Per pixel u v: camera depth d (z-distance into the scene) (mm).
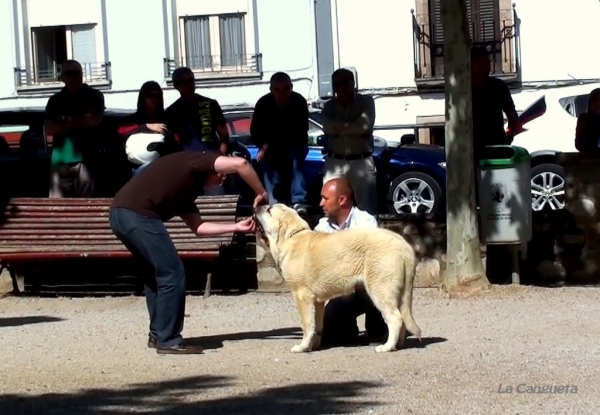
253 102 25219
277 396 7270
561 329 9445
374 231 8508
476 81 12367
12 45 26281
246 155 15273
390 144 18047
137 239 8672
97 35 25922
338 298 8945
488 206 11883
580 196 12422
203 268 12633
